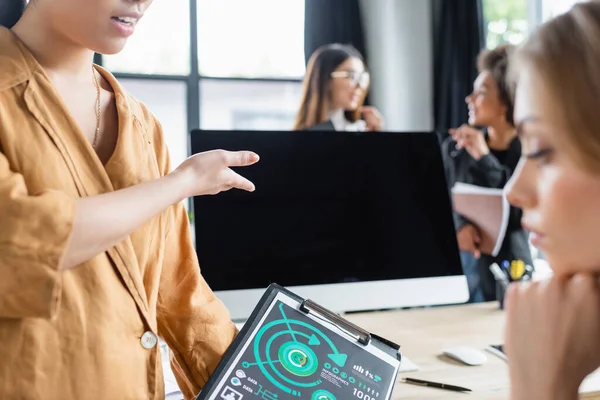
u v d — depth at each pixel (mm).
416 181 1152
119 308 591
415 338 1123
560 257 441
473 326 1217
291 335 701
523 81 435
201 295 739
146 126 696
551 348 469
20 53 581
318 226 1076
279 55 3246
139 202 540
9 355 527
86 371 558
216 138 1039
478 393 828
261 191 1054
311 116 2234
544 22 445
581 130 389
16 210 480
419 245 1132
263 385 642
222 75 3193
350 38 3104
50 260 484
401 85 3166
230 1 3156
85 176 583
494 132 2002
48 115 569
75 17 560
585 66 391
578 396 471
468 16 2986
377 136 1140
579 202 409
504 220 1669
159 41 3086
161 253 675
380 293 1086
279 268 1041
